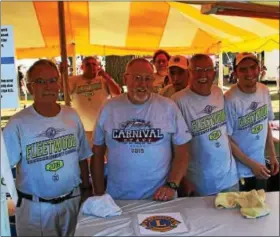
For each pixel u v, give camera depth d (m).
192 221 1.93
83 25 5.80
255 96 3.09
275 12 3.54
